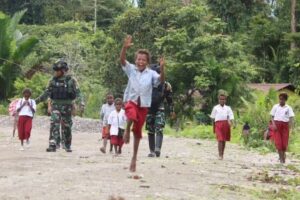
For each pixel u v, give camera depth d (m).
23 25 55.44
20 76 38.75
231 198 7.86
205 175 10.25
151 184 8.38
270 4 61.50
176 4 38.47
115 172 9.45
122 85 37.06
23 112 15.06
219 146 14.91
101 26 66.56
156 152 13.45
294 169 13.23
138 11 37.19
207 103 34.78
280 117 14.52
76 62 40.72
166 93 13.36
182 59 34.44
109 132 14.46
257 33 54.78
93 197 6.98
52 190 7.38
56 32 54.25
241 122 25.53
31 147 15.66
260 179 10.54
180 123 33.25
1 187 7.56
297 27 57.84
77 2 66.69
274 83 52.50
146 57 9.03
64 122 13.91
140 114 9.02
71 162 11.11
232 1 53.56
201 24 36.22
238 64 35.03
